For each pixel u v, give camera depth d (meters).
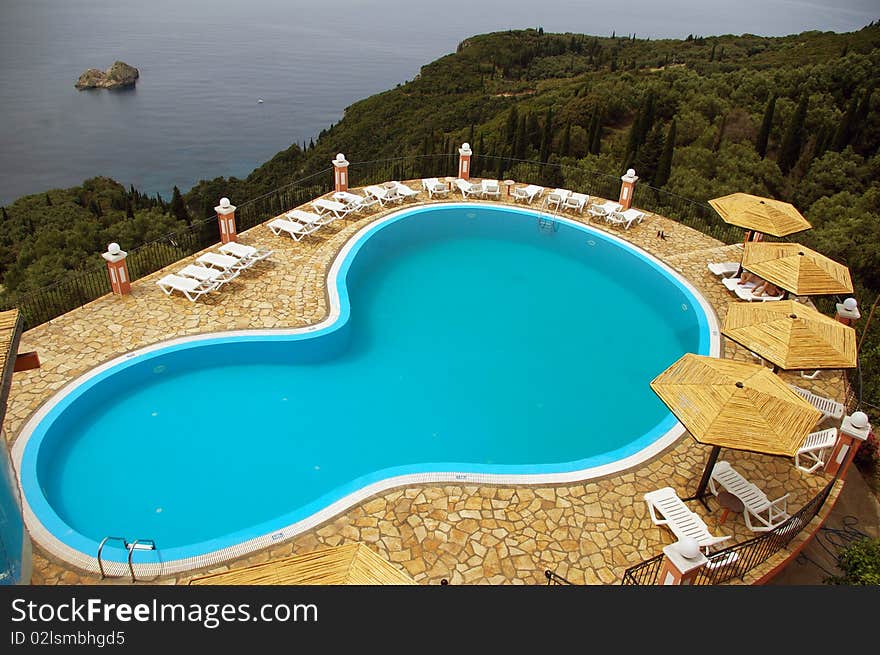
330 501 9.52
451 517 9.34
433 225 21.09
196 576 8.19
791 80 55.50
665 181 39.00
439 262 18.73
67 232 51.75
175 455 11.03
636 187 25.28
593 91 61.78
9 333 7.31
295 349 13.68
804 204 42.12
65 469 10.56
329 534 8.95
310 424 12.02
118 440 11.27
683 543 7.05
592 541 9.06
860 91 52.06
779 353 10.56
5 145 153.50
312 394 12.87
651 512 9.47
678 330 15.78
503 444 11.89
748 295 15.97
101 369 12.26
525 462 11.48
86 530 9.48
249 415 12.12
